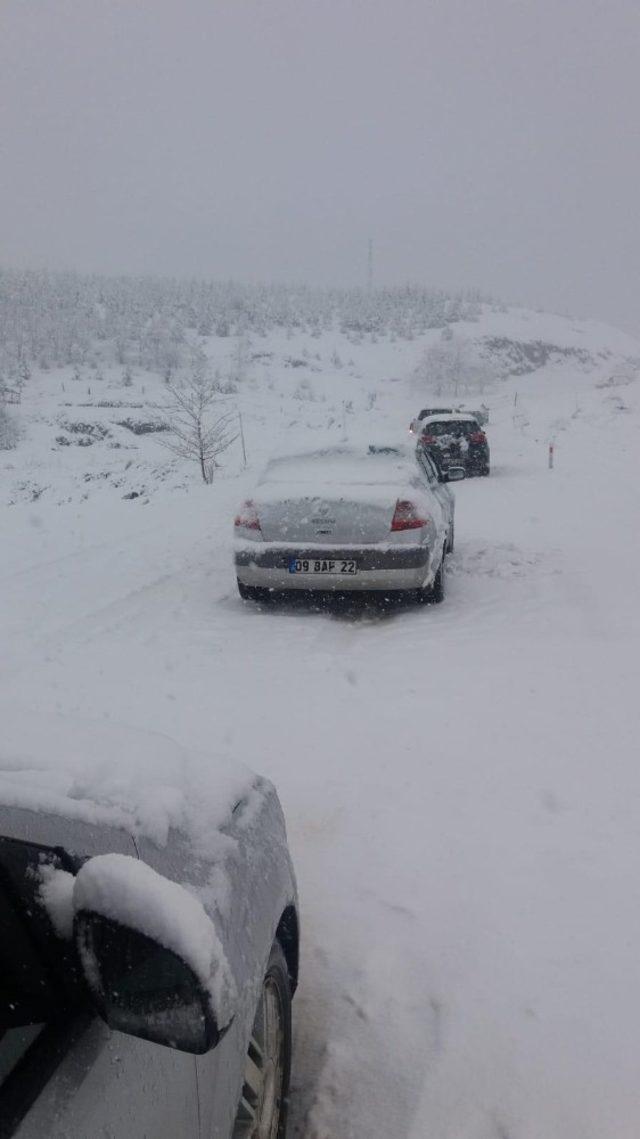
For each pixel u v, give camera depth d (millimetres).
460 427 21516
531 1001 2867
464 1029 2770
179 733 5148
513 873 3580
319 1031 2807
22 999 1357
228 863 2039
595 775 4426
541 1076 2574
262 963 2053
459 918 3307
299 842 3885
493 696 5637
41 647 7027
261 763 4719
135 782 1961
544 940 3160
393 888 3512
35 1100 1217
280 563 7617
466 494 17734
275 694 5801
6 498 23469
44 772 1884
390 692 5785
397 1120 2475
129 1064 1425
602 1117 2428
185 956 1255
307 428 44875
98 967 1298
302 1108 2531
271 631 7391
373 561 7480
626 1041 2684
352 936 3229
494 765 4590
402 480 7809
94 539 13859
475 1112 2479
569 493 16828
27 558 12586
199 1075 1665
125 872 1317
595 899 3383
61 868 1505
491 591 8781
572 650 6562
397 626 7598
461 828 3953
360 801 4246
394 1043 2740
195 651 6848
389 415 59031
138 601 8672
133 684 6066
